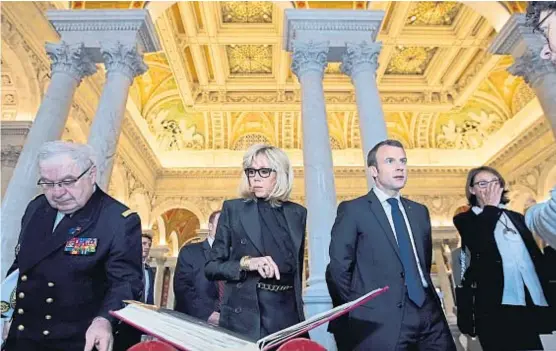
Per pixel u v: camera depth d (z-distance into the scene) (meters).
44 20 10.77
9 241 6.49
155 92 19.81
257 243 2.16
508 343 2.98
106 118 7.77
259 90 19.75
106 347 1.46
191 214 22.19
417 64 18.30
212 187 21.16
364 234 2.56
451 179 21.25
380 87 19.23
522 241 3.20
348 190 20.98
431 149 21.95
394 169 2.66
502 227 3.27
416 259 2.54
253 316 1.97
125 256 1.88
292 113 21.03
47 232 1.91
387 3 13.95
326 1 9.51
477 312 3.20
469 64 17.56
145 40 9.09
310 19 8.73
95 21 8.70
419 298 2.37
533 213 1.62
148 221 20.08
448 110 20.34
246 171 2.36
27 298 1.80
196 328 1.15
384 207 2.71
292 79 18.91
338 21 8.77
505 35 9.48
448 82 18.75
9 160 10.70
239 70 18.64
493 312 3.07
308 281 6.42
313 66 8.34
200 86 19.22
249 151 2.38
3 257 6.32
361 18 8.79
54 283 1.80
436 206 20.83
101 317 1.59
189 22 14.58
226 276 2.02
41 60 10.95
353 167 20.81
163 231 21.91
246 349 1.04
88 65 8.75
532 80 9.20
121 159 16.78
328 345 5.07
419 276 2.49
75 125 13.18
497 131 20.70
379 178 2.72
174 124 21.75
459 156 21.77
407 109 20.14
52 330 1.77
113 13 8.72
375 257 2.48
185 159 21.89
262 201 2.34
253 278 2.06
